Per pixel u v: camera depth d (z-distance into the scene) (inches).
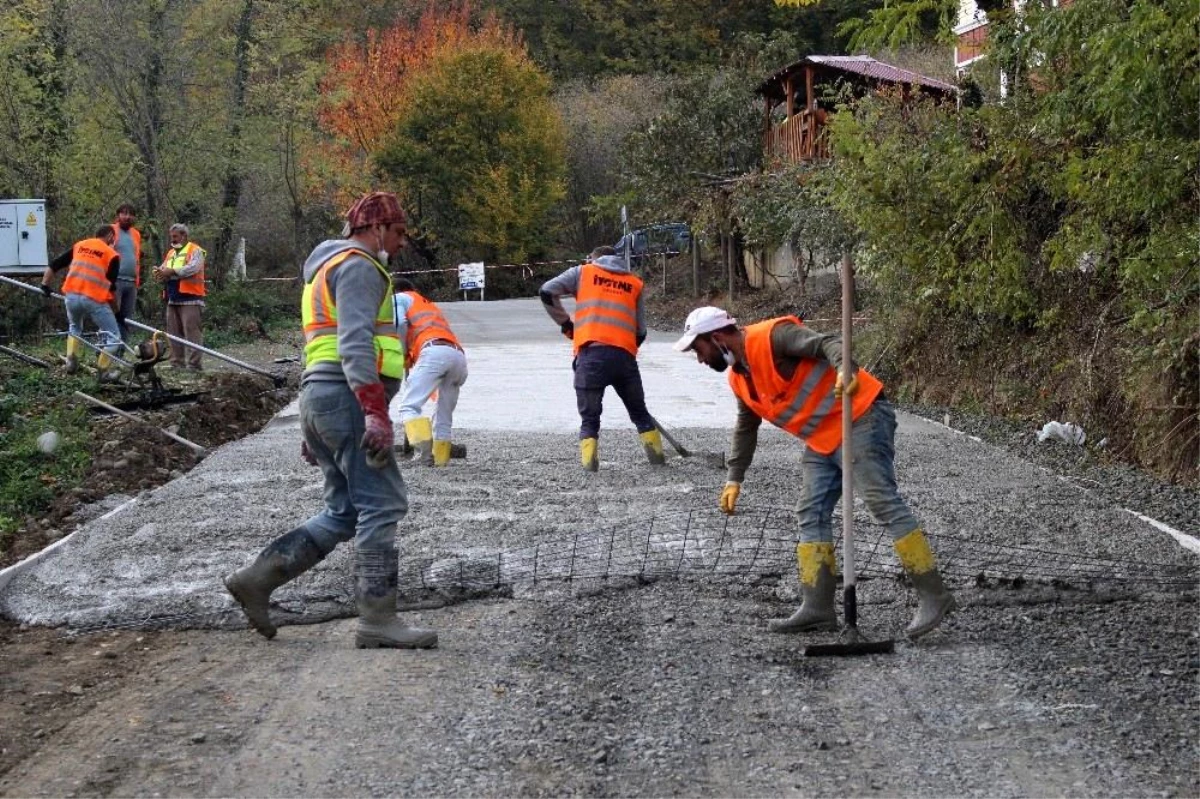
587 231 1790.1
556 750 175.3
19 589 268.1
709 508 324.5
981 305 474.6
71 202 973.2
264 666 217.0
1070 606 249.8
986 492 354.9
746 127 1127.0
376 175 1657.2
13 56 928.3
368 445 215.0
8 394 502.9
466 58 1641.2
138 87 1023.6
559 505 331.3
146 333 777.6
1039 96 399.9
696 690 199.8
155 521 317.4
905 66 1030.4
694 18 1867.6
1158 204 338.3
